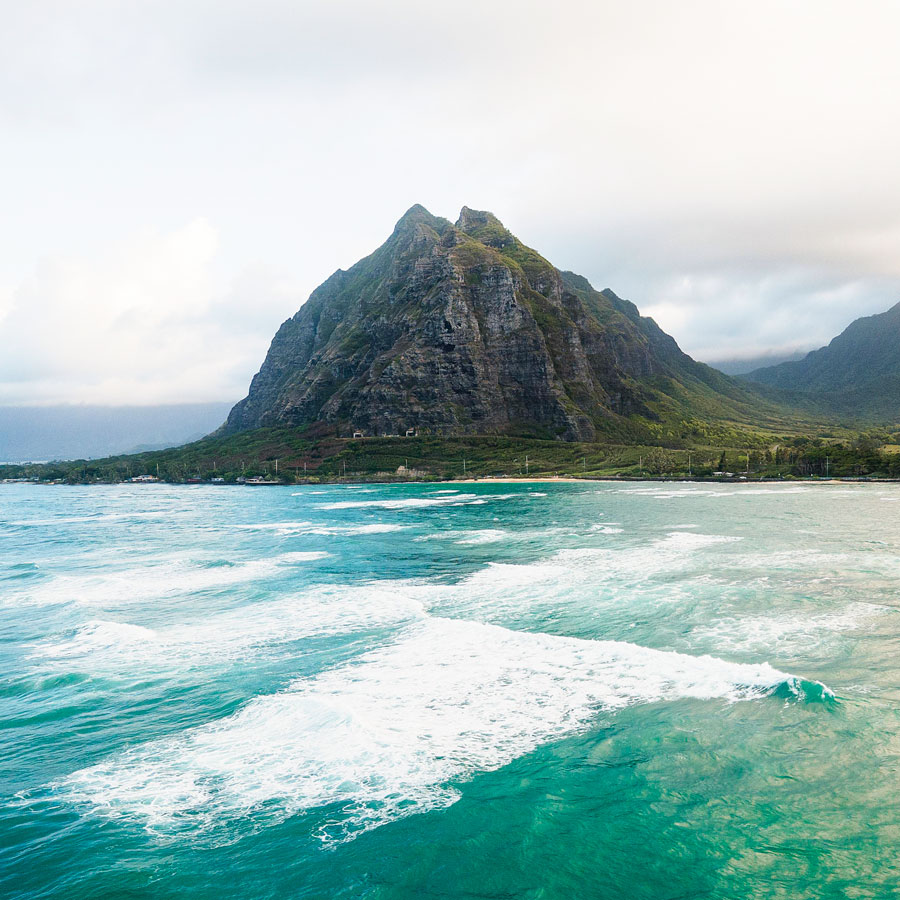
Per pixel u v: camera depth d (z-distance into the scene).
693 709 22.70
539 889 14.54
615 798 17.69
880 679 25.44
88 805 18.11
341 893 14.55
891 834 15.96
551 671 26.53
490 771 19.03
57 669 29.45
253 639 33.12
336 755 20.03
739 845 15.75
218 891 14.70
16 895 14.68
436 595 42.12
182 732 22.23
